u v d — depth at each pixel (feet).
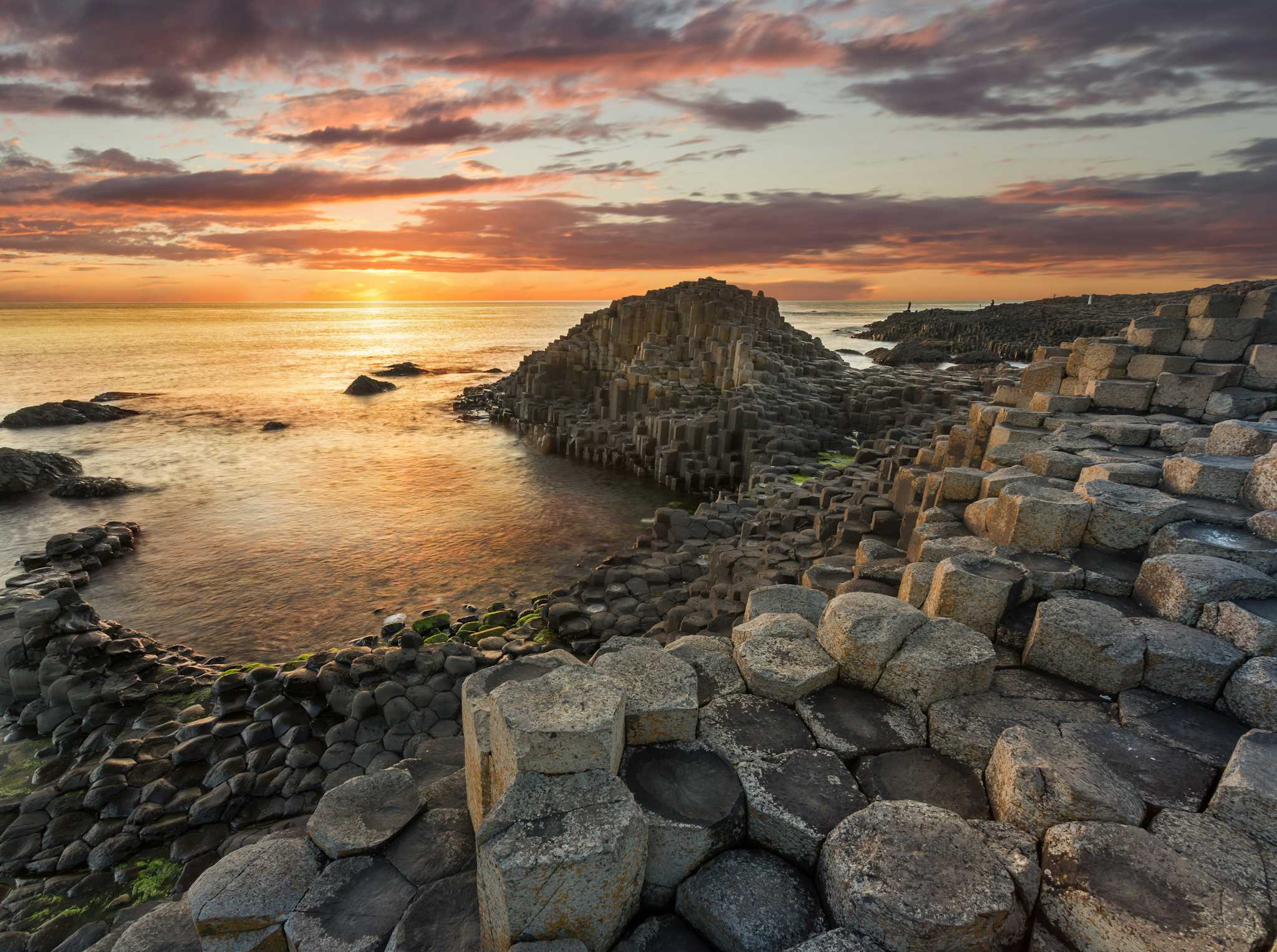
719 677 19.13
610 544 72.54
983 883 11.81
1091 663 18.21
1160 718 16.74
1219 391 40.22
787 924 12.59
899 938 11.37
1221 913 10.98
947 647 18.11
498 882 11.74
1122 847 12.14
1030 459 33.53
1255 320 40.96
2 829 29.71
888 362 247.29
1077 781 13.28
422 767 21.90
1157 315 46.19
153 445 120.16
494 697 14.82
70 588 44.91
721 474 96.68
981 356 229.45
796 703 17.79
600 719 13.78
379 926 13.52
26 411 135.13
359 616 54.90
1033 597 22.49
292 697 35.76
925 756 16.14
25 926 24.82
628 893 12.89
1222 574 19.38
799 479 84.33
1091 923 11.25
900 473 46.09
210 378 215.72
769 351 142.10
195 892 14.29
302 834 20.71
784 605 22.99
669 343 148.36
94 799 30.12
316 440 127.65
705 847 13.82
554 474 105.19
